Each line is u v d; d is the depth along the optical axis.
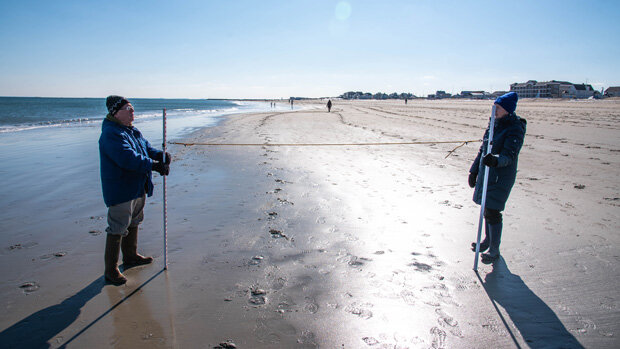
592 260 3.57
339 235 4.26
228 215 5.00
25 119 30.02
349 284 3.12
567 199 5.69
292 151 10.78
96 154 10.30
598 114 26.62
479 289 3.05
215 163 8.95
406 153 10.39
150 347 2.32
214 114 39.09
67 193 6.16
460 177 7.31
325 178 7.22
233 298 2.90
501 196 3.39
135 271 3.36
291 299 2.89
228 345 2.34
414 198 5.80
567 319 2.63
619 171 7.68
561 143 11.77
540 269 3.40
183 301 2.86
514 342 2.38
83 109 59.12
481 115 29.02
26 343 2.34
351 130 17.20
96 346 2.32
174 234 4.30
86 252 3.78
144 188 3.34
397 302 2.85
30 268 3.40
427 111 37.56
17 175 7.57
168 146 11.99
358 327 2.53
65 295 2.93
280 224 4.64
